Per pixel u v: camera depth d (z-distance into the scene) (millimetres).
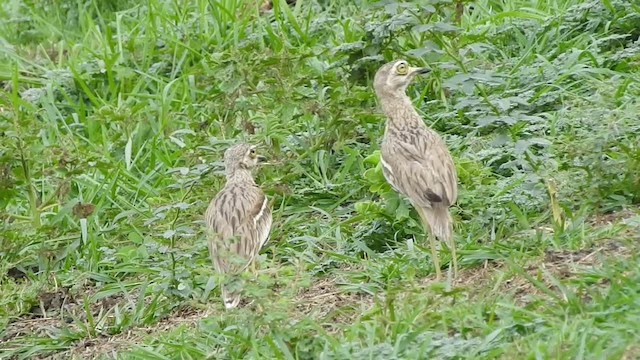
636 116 12914
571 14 16047
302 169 14617
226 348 10844
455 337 10000
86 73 17812
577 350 9305
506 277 11062
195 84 16906
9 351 12641
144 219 14328
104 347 12258
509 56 15992
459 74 13898
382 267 12055
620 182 12305
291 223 13961
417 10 15125
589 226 11953
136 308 12719
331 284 12211
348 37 16688
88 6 20078
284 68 14719
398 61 12312
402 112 12234
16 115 14344
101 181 15445
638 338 9312
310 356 10234
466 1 15047
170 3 18938
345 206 14312
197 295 12688
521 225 12273
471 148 13797
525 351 9445
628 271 10523
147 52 17797
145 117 16438
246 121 14938
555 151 13062
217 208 12391
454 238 12312
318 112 14664
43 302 13656
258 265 12227
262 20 17750
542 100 14438
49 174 14539
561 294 10539
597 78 14844
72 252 14367
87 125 16812
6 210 15219
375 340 10188
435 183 11578
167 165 15586
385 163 12078
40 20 20094
